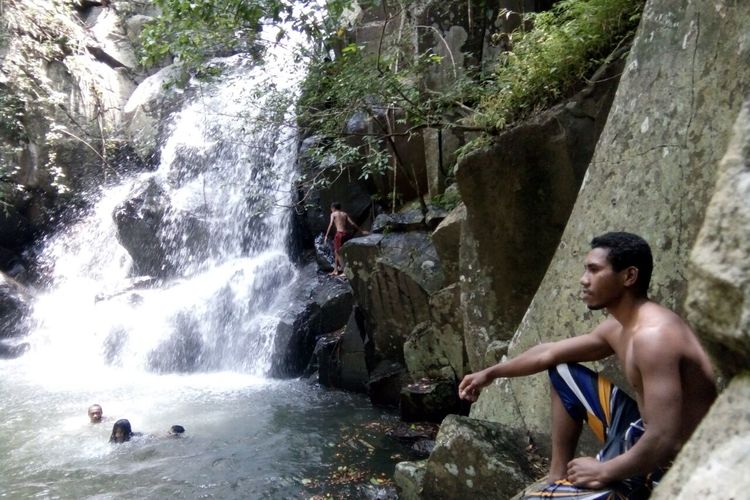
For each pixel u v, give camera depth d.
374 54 7.50
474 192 5.57
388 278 8.10
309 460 6.41
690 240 3.35
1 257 15.02
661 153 3.61
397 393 8.02
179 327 11.11
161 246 13.37
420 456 6.42
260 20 6.80
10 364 11.23
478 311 5.85
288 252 12.30
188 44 7.00
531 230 5.40
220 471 6.18
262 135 12.91
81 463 6.45
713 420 1.36
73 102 15.76
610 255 2.43
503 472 3.96
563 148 5.14
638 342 2.27
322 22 6.93
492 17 8.15
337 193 11.23
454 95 6.65
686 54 3.55
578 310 4.03
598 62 5.18
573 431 2.78
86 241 15.02
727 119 3.25
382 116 9.84
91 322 11.87
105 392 9.20
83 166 15.50
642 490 2.35
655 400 2.17
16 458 6.61
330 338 9.34
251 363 10.22
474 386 2.97
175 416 7.94
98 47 16.67
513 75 5.70
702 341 1.43
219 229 13.31
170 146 14.89
